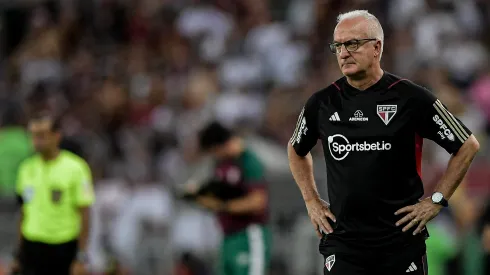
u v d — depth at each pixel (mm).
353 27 19391
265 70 54125
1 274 37375
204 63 55125
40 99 55188
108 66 57500
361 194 19719
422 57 50531
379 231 19844
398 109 19531
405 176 19734
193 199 32781
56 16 60469
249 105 51594
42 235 31703
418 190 20000
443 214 37938
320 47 53656
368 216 19828
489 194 40062
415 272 20016
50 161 31891
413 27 52031
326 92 20281
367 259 20000
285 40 54688
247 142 44844
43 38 59281
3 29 61875
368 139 19641
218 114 50875
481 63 51688
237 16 58031
